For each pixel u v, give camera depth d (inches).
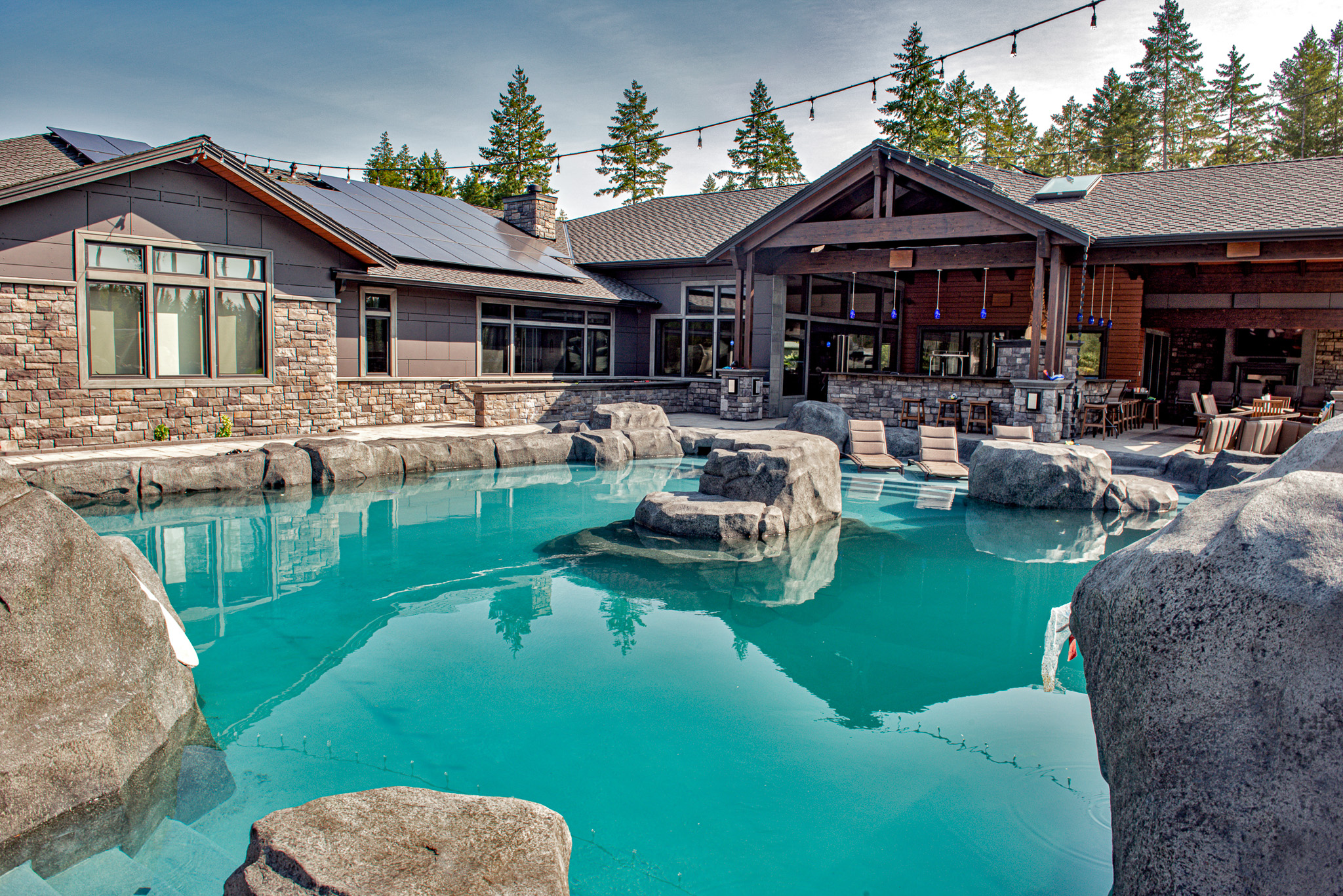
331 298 545.0
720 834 147.4
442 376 675.4
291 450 435.2
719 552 336.8
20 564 141.3
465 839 108.4
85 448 440.5
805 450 381.1
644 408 598.2
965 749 179.3
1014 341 602.2
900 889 132.4
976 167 828.6
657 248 842.2
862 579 305.0
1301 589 86.5
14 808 126.6
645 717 192.2
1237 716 88.0
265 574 296.4
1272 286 710.5
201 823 144.4
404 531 359.6
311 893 95.3
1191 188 644.1
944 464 513.7
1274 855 82.7
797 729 188.1
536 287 730.8
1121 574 111.9
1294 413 602.2
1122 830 100.2
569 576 301.3
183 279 476.7
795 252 714.2
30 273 422.9
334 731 183.0
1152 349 797.2
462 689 206.1
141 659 163.3
